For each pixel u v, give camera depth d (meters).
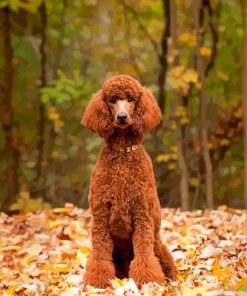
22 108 18.30
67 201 17.91
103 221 6.29
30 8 16.02
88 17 17.89
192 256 7.84
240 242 8.07
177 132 15.37
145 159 6.36
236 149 17.45
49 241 9.96
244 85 13.84
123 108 6.20
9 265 8.51
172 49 15.08
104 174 6.25
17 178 17.28
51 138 18.08
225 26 17.00
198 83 15.16
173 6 15.23
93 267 6.27
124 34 18.31
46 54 18.55
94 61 18.86
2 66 17.48
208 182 15.46
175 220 10.81
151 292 5.80
